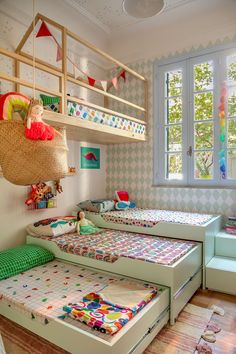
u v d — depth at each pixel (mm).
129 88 3787
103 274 2125
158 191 3549
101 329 1356
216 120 3148
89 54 3623
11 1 2568
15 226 2697
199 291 2391
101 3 3012
